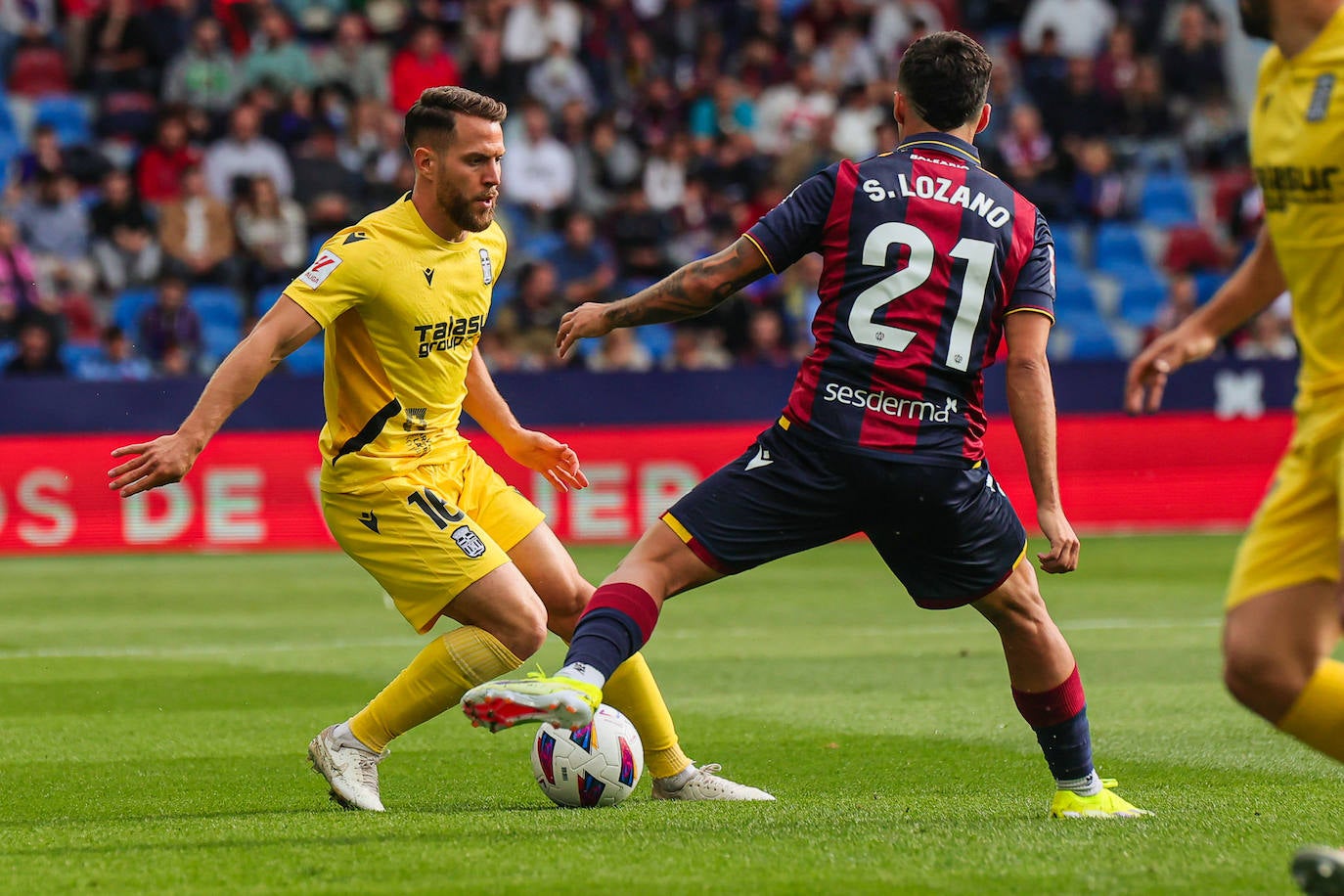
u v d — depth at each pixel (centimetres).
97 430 4753
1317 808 1581
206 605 3694
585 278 5784
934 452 1422
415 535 1664
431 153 1639
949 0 7744
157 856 1379
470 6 7006
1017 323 1448
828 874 1270
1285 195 1181
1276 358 5362
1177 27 7575
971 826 1483
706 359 5578
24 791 1775
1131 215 6894
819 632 3281
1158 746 2011
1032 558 4491
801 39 7150
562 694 1303
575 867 1307
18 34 6912
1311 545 1200
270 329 1580
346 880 1270
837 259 1438
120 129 6469
